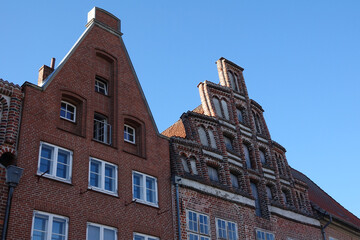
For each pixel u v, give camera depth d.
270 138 33.62
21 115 19.38
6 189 17.62
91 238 19.39
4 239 16.44
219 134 28.98
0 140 18.30
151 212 22.36
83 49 23.78
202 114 28.72
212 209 25.22
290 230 29.95
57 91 21.33
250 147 31.48
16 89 19.61
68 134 20.69
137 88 25.67
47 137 19.78
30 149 18.91
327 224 33.00
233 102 32.06
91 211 19.80
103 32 25.58
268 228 28.23
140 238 21.36
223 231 25.14
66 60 22.53
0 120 18.77
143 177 23.03
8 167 17.44
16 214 17.27
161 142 25.17
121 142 22.95
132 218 21.31
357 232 37.06
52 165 19.45
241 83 34.34
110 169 21.84
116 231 20.41
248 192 28.36
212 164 27.30
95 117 23.27
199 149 26.86
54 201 18.69
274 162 32.59
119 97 24.16
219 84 32.03
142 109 25.20
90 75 23.36
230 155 28.88
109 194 20.92
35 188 18.33
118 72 25.02
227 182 27.28
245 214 27.09
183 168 25.47
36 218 17.98
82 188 19.95
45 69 25.55
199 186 25.22
